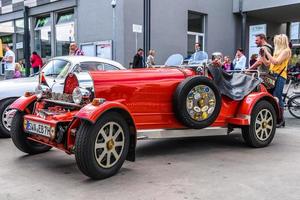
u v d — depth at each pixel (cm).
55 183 464
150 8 1448
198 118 577
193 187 447
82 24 1647
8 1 2067
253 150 630
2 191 439
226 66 1397
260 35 823
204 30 1864
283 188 443
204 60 620
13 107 567
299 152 616
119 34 1477
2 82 769
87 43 1617
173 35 1672
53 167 532
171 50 1666
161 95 564
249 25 2127
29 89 747
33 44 1923
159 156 591
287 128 829
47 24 1848
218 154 603
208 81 579
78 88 498
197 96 573
